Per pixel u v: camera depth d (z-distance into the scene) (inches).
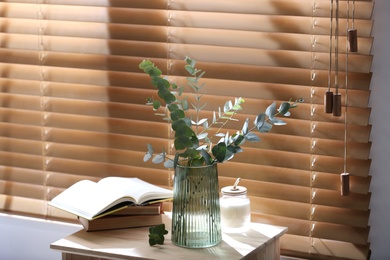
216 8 96.5
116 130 104.6
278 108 95.3
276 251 93.3
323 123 93.5
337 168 93.5
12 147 112.0
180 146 86.4
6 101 111.0
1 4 109.2
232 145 88.4
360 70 90.6
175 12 99.1
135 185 95.9
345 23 90.9
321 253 95.3
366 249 93.0
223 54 97.2
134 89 102.9
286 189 96.5
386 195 93.4
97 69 104.0
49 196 110.6
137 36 101.3
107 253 85.9
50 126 108.8
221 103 98.3
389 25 90.5
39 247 112.2
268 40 94.9
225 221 92.2
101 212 90.4
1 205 113.7
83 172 107.9
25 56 108.5
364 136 91.5
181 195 87.4
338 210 94.2
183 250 86.6
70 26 105.3
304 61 93.4
